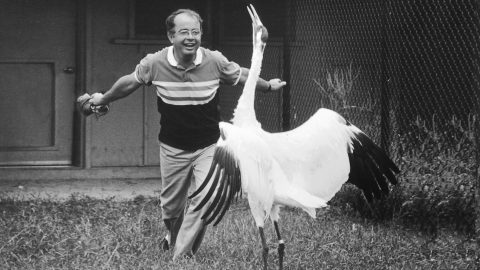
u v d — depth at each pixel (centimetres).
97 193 1073
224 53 1176
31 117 1178
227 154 570
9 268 653
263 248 605
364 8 976
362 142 625
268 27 1103
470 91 909
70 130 1190
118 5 1181
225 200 567
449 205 798
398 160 862
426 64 953
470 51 909
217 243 738
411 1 974
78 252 695
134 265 660
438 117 923
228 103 1154
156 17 1196
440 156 834
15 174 1154
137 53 1192
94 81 1180
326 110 623
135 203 966
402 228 811
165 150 680
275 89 683
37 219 834
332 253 703
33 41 1172
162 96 666
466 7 911
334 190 610
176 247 686
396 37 940
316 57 1065
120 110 1190
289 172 602
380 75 927
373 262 683
